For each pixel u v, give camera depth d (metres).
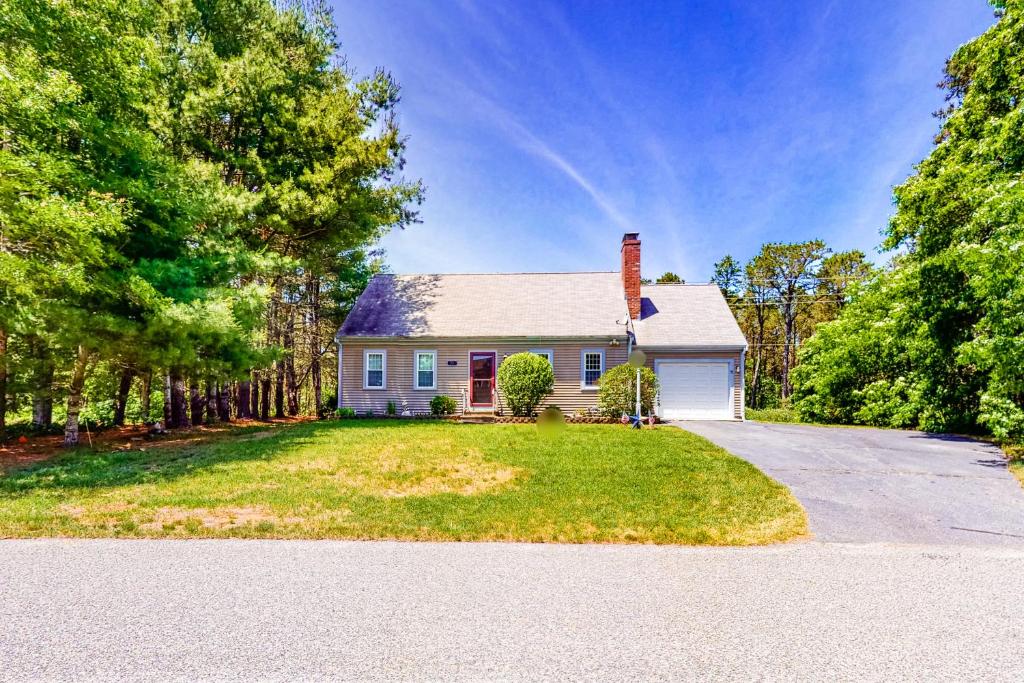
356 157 15.60
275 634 2.99
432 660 2.72
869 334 15.00
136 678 2.53
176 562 4.16
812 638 2.99
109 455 9.25
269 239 16.70
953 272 10.30
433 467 7.84
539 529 5.05
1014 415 9.59
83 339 9.09
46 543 4.60
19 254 8.73
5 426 12.38
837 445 9.92
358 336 17.27
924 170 12.21
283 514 5.50
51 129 9.16
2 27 8.03
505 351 17.14
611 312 17.97
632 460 8.20
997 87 10.31
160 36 14.21
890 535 4.93
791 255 33.25
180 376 12.88
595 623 3.16
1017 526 5.18
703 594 3.60
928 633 3.06
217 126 15.43
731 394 16.80
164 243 11.24
